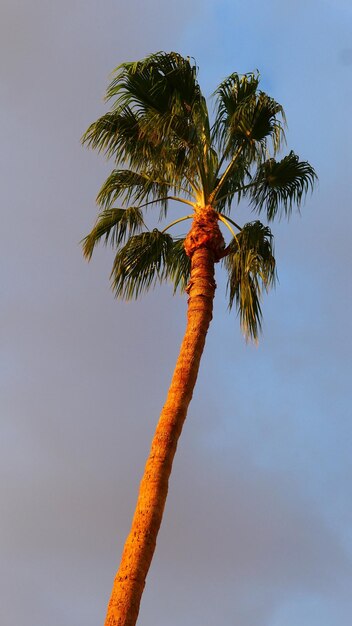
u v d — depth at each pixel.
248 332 21.77
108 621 16.36
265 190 23.34
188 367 19.52
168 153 22.12
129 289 23.47
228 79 22.64
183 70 21.67
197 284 20.77
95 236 23.12
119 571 16.88
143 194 22.95
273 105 22.09
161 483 17.83
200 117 21.80
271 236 22.83
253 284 22.14
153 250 23.22
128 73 21.62
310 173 23.23
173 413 18.73
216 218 21.84
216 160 22.56
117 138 22.41
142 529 17.23
